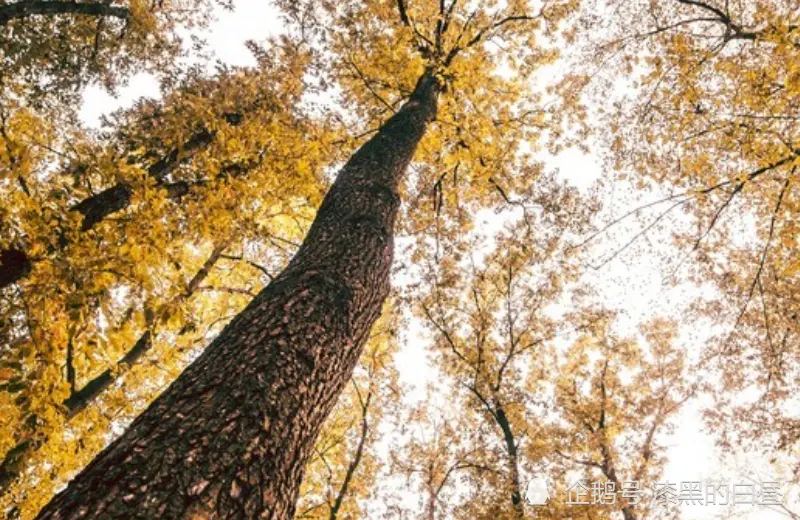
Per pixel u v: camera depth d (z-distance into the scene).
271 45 6.43
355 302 3.25
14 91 9.40
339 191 4.60
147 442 1.84
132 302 3.60
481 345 13.16
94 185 5.27
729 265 10.27
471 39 10.34
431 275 12.16
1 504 6.46
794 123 7.84
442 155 10.83
